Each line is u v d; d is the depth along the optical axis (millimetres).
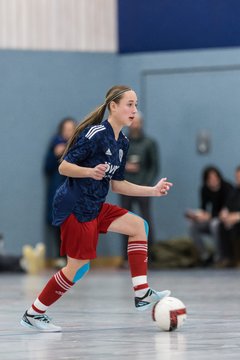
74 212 11656
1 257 30422
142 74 35000
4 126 32938
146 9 34938
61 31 33969
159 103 34844
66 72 34000
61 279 11852
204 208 32344
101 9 34719
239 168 31297
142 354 9359
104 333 11547
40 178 33344
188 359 8922
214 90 34125
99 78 34688
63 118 33938
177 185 34656
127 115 11852
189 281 24062
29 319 11898
